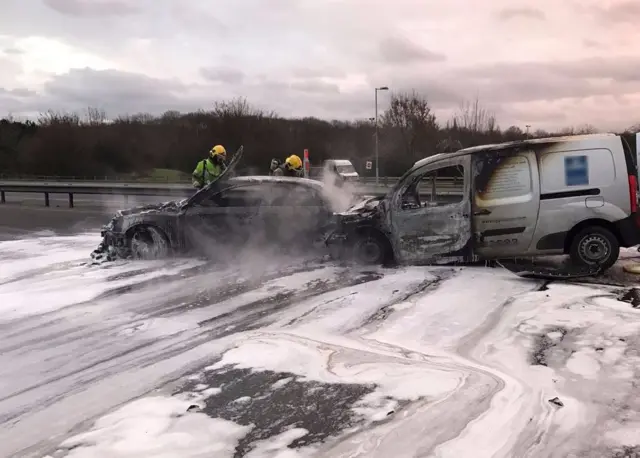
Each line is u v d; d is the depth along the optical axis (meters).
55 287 7.59
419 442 3.35
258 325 5.78
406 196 8.33
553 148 7.57
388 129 49.97
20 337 5.54
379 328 5.57
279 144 54.25
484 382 4.18
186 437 3.48
